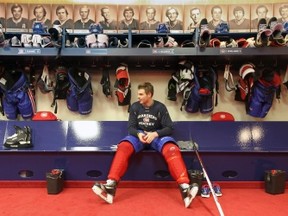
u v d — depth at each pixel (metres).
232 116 3.13
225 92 3.33
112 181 2.37
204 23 2.87
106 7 3.21
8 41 2.79
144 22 3.21
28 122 3.02
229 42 2.92
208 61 3.17
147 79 3.32
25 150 2.69
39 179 2.75
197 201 2.42
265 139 2.97
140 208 2.27
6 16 3.18
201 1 3.21
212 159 2.74
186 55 2.83
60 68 3.07
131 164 2.72
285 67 3.23
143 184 2.74
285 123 3.05
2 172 2.73
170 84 3.20
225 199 2.47
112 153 2.73
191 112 3.23
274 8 3.19
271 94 3.06
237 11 3.20
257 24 3.20
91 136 2.99
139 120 2.75
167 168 2.72
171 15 3.21
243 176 2.77
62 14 3.21
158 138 2.61
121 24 3.21
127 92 3.11
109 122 3.07
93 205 2.32
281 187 2.60
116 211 2.21
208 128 3.04
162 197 2.50
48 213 2.16
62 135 2.97
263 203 2.38
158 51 2.81
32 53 2.78
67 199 2.44
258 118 3.34
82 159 2.74
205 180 2.70
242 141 2.95
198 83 3.01
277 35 2.68
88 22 3.21
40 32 2.87
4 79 3.04
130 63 3.23
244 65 3.01
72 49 2.80
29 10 3.19
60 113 3.35
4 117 3.30
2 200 2.41
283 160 2.75
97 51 2.81
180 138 3.01
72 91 3.06
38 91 3.30
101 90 3.32
